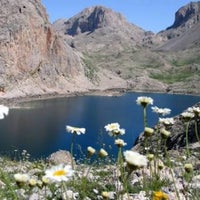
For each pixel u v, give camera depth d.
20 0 152.50
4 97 129.88
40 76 153.25
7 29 143.00
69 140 63.12
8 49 140.88
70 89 165.25
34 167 15.55
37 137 66.62
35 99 137.75
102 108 119.06
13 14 147.75
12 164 16.59
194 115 6.46
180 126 20.41
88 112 107.56
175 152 14.92
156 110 6.76
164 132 5.75
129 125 80.00
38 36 155.00
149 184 7.40
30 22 151.25
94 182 8.91
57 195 7.26
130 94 189.12
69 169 4.00
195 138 18.97
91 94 170.75
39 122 85.81
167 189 7.24
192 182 7.47
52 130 74.81
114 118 94.69
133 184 8.41
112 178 9.38
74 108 116.88
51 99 143.00
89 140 57.28
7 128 75.56
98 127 79.00
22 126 79.12
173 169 8.68
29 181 5.80
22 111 104.19
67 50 176.38
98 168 12.17
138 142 21.53
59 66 167.62
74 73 178.88
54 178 3.86
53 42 164.88
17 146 57.97
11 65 140.62
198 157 11.21
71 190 7.97
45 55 159.75
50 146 58.41
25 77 145.12
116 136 6.35
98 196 7.81
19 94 135.88
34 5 160.12
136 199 6.75
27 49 148.38
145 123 5.72
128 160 3.87
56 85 160.25
